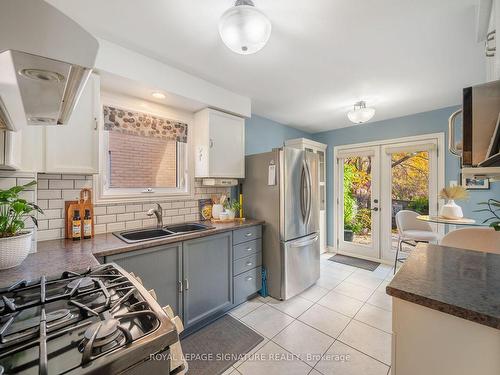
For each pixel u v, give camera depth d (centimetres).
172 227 234
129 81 188
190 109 256
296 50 184
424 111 332
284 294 252
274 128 379
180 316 187
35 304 77
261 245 265
